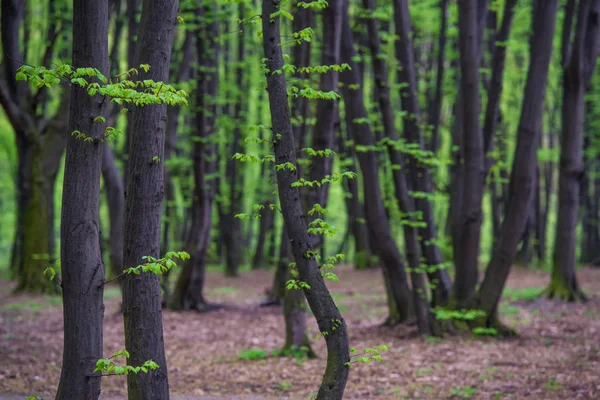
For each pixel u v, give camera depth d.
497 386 9.16
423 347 11.95
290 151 5.55
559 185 17.95
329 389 5.38
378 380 9.74
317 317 5.50
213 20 16.30
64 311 4.93
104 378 9.93
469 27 12.45
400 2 12.94
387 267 14.07
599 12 16.83
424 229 13.38
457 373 10.00
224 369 10.55
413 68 13.22
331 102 10.61
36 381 9.33
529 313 16.03
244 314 17.14
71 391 4.88
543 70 12.34
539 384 9.20
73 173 4.87
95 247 4.96
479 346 11.97
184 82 16.36
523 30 20.97
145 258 5.32
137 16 14.66
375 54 12.61
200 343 12.96
